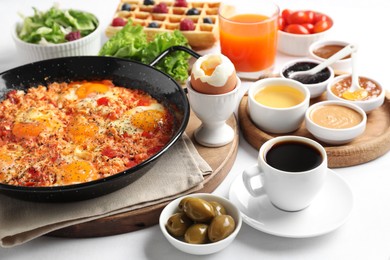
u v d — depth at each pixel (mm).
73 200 756
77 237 778
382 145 844
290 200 755
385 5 1181
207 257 747
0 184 725
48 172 792
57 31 1009
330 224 752
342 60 979
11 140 850
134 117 860
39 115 873
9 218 758
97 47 1042
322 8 1185
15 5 1229
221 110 820
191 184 790
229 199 787
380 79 975
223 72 801
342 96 900
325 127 844
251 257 745
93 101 895
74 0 1236
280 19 1059
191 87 826
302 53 1048
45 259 753
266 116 863
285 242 758
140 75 902
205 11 1114
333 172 809
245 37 977
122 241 772
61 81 924
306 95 877
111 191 765
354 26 1117
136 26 1034
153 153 818
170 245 763
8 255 760
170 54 983
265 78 945
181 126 784
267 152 770
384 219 776
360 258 738
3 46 1099
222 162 829
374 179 827
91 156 813
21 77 906
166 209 758
